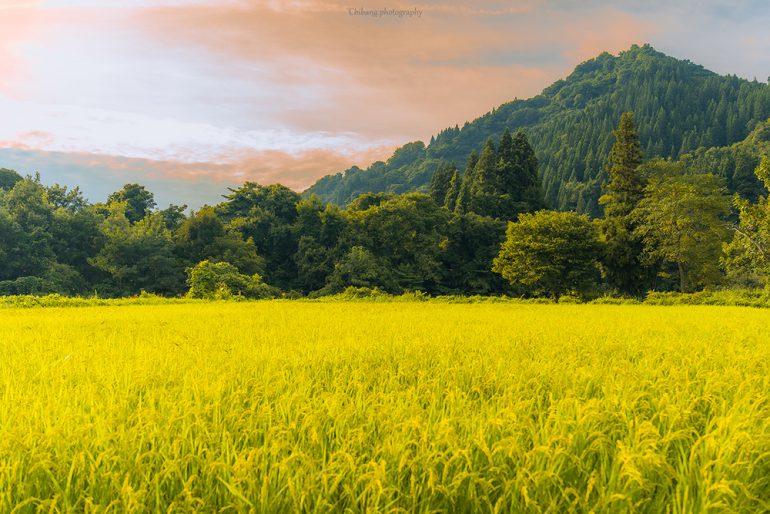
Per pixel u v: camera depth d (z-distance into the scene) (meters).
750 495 2.64
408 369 5.53
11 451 2.91
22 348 7.45
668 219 41.56
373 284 51.56
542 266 39.62
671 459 3.22
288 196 62.97
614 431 3.47
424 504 2.66
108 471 2.74
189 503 2.46
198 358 5.95
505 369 5.43
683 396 4.27
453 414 3.67
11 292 39.91
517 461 2.85
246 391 4.34
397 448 2.93
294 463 2.80
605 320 13.56
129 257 47.38
